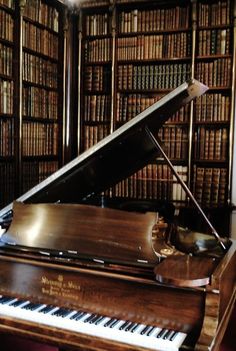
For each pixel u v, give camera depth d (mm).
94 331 1441
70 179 1982
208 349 1285
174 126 3793
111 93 3930
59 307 1633
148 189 3781
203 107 3656
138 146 1972
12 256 1749
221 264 1562
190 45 3662
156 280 1467
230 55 3543
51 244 1762
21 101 3471
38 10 3699
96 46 3992
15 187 3516
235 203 3756
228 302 1629
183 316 1427
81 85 4062
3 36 3301
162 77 3764
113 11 3848
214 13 3596
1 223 2088
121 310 1529
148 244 1612
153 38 3775
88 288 1587
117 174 2271
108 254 1652
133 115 3873
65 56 4051
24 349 2275
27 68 3574
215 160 3662
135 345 1356
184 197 3703
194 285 1364
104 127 4016
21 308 1625
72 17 4066
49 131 3943
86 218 1745
